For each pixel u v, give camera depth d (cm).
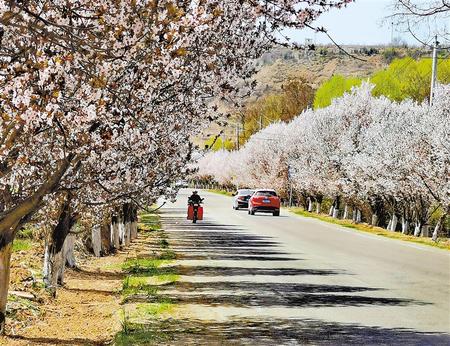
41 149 1330
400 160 5309
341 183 6681
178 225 5859
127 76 1158
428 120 5212
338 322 1650
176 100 1552
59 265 2177
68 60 898
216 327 1591
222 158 17450
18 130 949
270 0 1191
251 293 2119
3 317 1412
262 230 5231
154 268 2778
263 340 1447
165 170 1877
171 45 959
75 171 1270
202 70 1384
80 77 1006
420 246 3881
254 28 1398
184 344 1406
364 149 6569
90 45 925
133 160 1600
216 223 6134
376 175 5825
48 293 2088
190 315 1752
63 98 1021
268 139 10981
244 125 17450
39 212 1952
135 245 4022
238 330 1555
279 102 16638
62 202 1942
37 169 1370
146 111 1341
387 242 4166
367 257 3228
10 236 1359
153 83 1149
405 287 2238
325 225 5959
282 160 10394
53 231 2086
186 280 2414
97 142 1123
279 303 1930
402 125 6078
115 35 927
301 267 2811
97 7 938
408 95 9525
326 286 2266
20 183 1320
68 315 1848
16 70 898
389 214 6856
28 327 1661
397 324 1620
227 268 2783
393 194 5588
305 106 15712
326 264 2925
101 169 1473
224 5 1284
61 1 970
